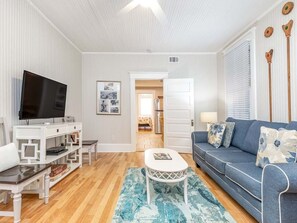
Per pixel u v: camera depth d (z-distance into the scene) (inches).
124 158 174.6
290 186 51.7
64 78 160.4
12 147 82.7
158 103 387.2
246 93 146.6
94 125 204.7
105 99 204.7
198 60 206.4
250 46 139.3
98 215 77.3
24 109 96.1
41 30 123.6
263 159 77.5
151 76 204.7
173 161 93.4
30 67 112.2
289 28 102.3
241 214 77.6
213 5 113.4
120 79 205.2
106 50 197.5
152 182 112.2
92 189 103.4
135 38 164.9
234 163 88.4
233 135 129.5
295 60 99.9
